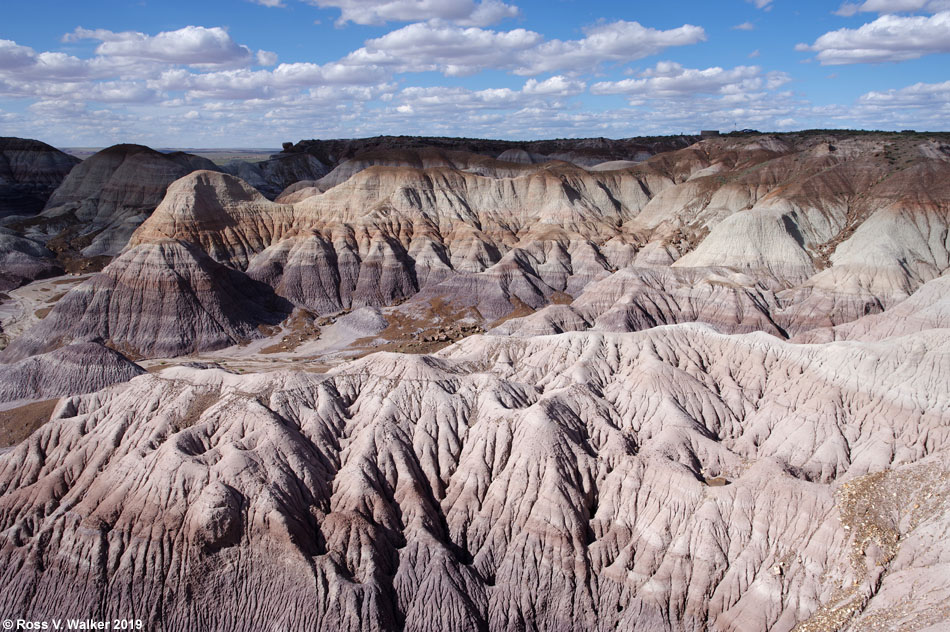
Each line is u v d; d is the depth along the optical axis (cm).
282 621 4453
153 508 4759
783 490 4750
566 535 4822
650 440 5678
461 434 5719
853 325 9062
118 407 5888
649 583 4588
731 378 6500
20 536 4866
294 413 5725
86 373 8306
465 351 7325
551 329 10406
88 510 4891
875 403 5725
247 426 5431
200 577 4550
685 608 4491
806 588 4334
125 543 4678
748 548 4597
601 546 4841
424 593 4603
